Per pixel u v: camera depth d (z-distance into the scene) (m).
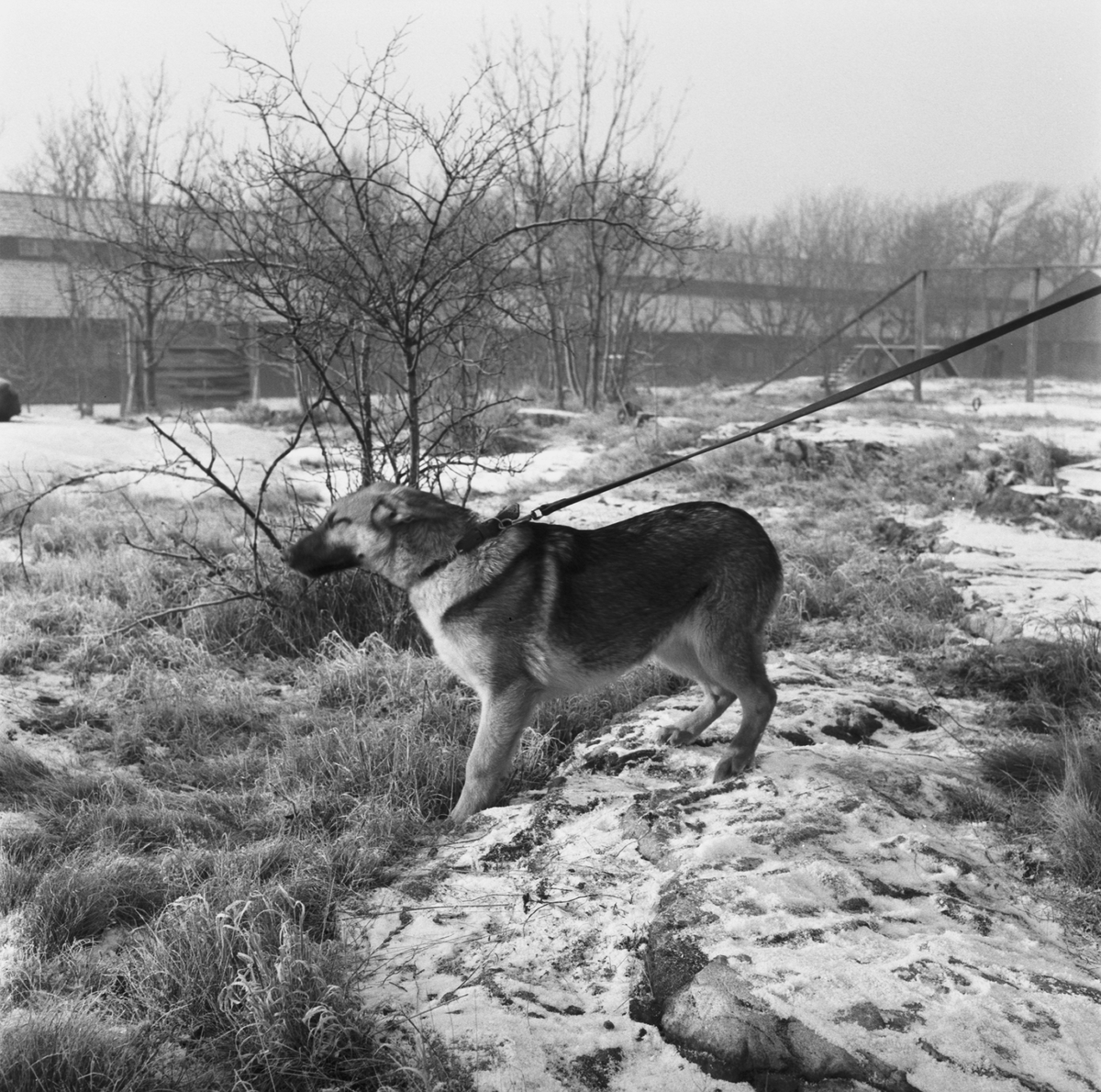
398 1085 2.88
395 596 7.36
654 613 4.62
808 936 3.26
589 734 5.50
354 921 3.72
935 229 69.12
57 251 39.59
